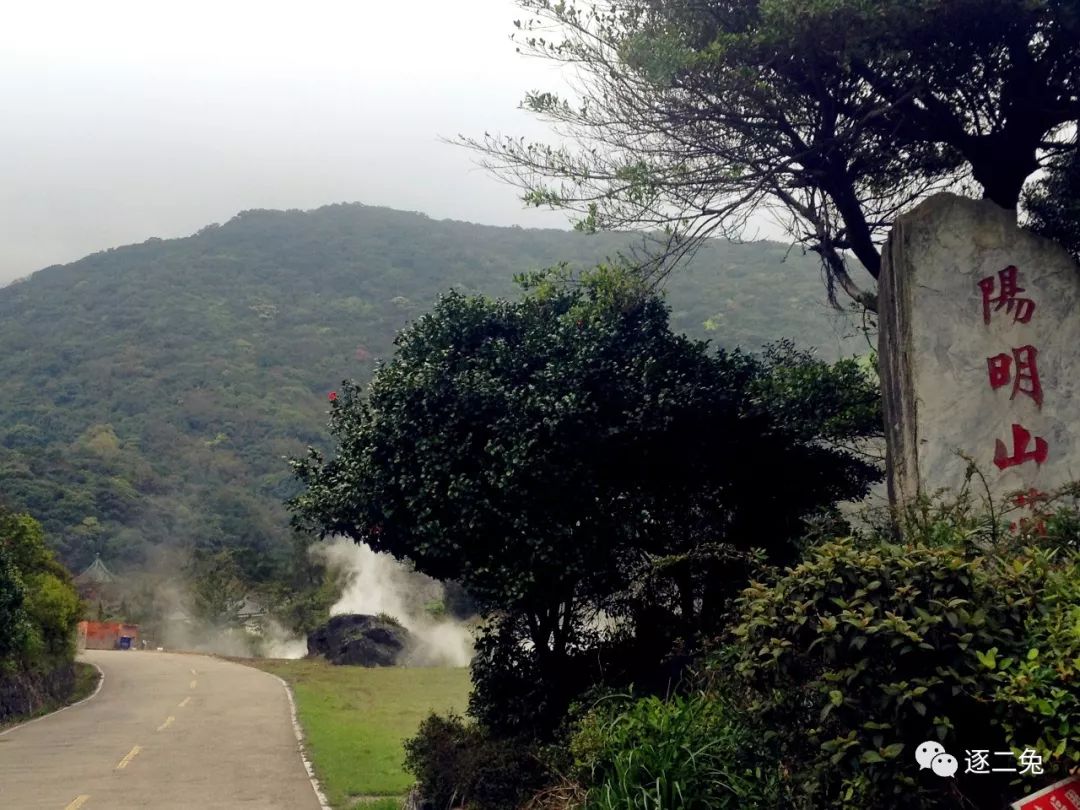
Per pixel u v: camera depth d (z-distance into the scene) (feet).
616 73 32.89
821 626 14.80
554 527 30.19
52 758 51.44
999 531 20.21
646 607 34.14
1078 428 25.40
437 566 34.04
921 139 34.63
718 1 32.27
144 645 186.80
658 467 33.37
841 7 27.86
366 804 37.27
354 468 33.65
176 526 226.58
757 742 17.84
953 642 14.47
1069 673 13.48
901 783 14.15
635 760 20.04
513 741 29.99
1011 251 26.68
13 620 75.46
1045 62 30.94
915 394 26.63
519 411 31.04
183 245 460.14
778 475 35.06
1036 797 13.25
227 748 55.21
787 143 33.96
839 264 37.60
